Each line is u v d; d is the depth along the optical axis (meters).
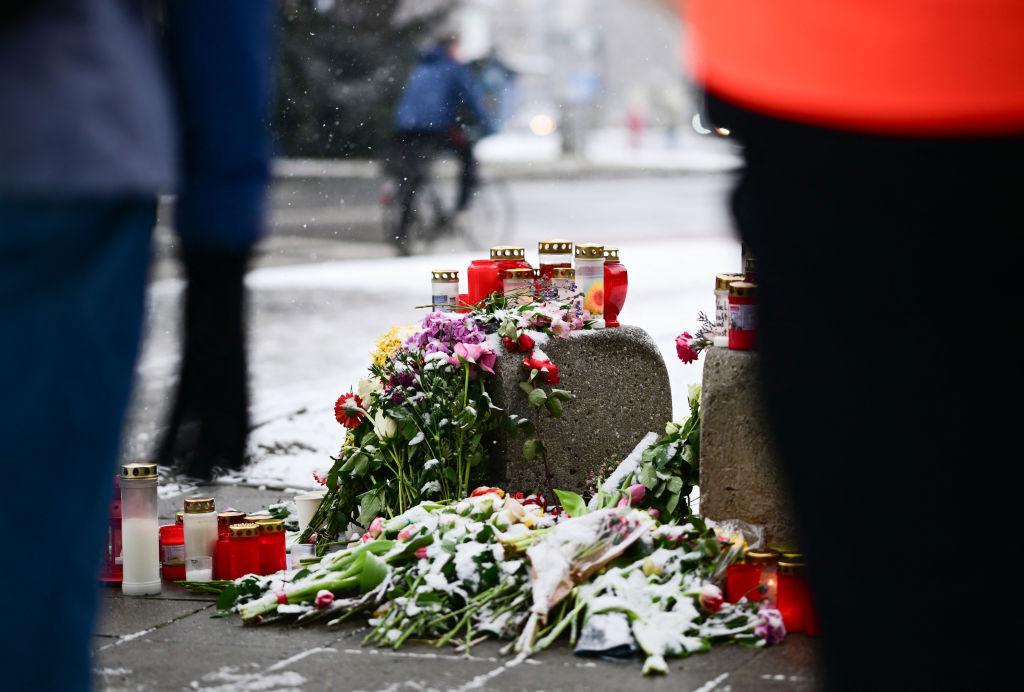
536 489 6.39
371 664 4.59
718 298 5.92
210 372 2.39
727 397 5.65
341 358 11.47
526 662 4.55
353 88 27.42
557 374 6.28
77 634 2.45
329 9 26.92
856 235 2.24
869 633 2.30
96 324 2.38
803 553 2.43
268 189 2.47
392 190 20.44
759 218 2.43
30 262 2.31
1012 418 2.21
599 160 48.09
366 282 16.55
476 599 4.91
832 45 2.25
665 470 5.86
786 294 2.37
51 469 2.36
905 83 2.20
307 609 5.09
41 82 2.27
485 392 6.26
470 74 20.80
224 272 2.42
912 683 2.29
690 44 2.58
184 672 4.56
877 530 2.27
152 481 5.68
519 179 38.44
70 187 2.29
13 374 2.30
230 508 7.28
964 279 2.20
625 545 4.98
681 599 4.79
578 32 66.50
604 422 6.62
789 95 2.31
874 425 2.26
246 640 4.92
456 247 20.58
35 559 2.36
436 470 6.15
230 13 2.43
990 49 2.16
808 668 4.40
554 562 4.86
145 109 2.37
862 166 2.23
